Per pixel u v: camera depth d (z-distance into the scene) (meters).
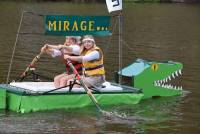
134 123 21.50
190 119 22.48
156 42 50.59
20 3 99.44
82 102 23.30
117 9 25.66
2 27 57.31
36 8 87.25
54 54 24.50
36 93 22.33
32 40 47.62
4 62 34.84
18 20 65.50
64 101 22.92
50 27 23.55
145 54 42.31
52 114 22.09
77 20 23.98
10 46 43.22
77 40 24.70
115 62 36.94
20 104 22.19
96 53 23.78
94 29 24.39
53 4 101.56
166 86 27.33
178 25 69.88
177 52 44.25
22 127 20.14
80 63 24.23
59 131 19.84
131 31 59.53
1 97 22.61
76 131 19.95
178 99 26.33
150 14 88.56
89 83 23.75
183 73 33.34
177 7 112.44
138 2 129.62
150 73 26.45
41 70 32.59
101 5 103.94
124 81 26.66
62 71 32.44
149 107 24.36
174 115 23.09
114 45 46.62
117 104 24.22
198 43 51.19
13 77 29.67
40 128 20.12
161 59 39.91
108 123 21.27
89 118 21.81
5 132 19.42
